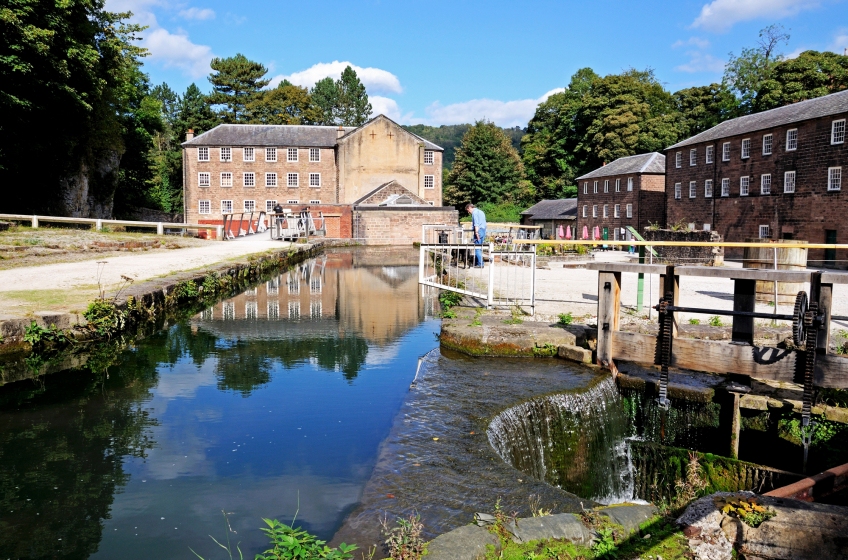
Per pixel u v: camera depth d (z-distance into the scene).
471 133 79.31
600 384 7.78
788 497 4.46
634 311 11.69
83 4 30.97
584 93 80.94
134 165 57.97
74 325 10.01
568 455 7.24
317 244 38.81
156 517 4.66
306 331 12.02
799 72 53.84
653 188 56.69
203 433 6.38
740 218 43.19
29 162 33.28
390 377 8.60
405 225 49.72
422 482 4.86
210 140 64.56
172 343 10.80
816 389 6.95
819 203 35.81
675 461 6.87
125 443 6.17
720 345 7.22
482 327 9.81
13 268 16.80
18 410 7.19
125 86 44.38
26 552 4.20
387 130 63.00
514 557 3.57
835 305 12.72
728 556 3.81
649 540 3.86
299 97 89.31
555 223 71.44
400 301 16.23
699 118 70.31
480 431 6.01
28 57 27.41
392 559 3.50
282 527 3.60
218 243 32.22
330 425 6.61
